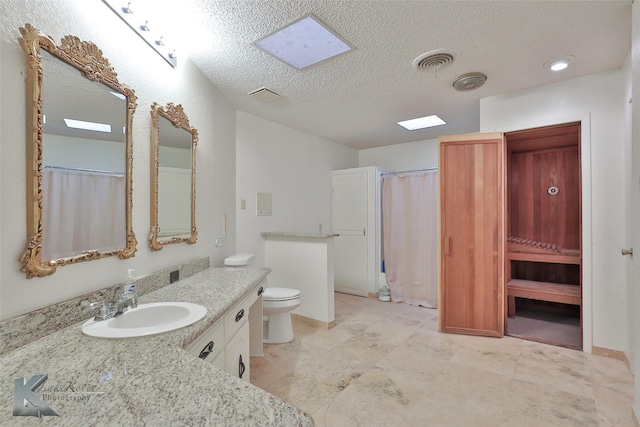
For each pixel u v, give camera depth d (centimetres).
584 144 247
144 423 60
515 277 380
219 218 269
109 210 138
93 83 129
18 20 98
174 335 106
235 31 184
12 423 61
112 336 103
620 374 215
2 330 92
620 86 234
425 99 295
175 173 195
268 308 268
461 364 233
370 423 167
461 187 294
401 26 180
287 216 392
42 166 105
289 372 223
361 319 342
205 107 241
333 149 482
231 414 63
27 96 100
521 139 314
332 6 162
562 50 208
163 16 169
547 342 271
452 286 297
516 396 191
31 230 101
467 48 204
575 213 341
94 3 131
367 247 444
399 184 419
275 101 297
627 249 218
